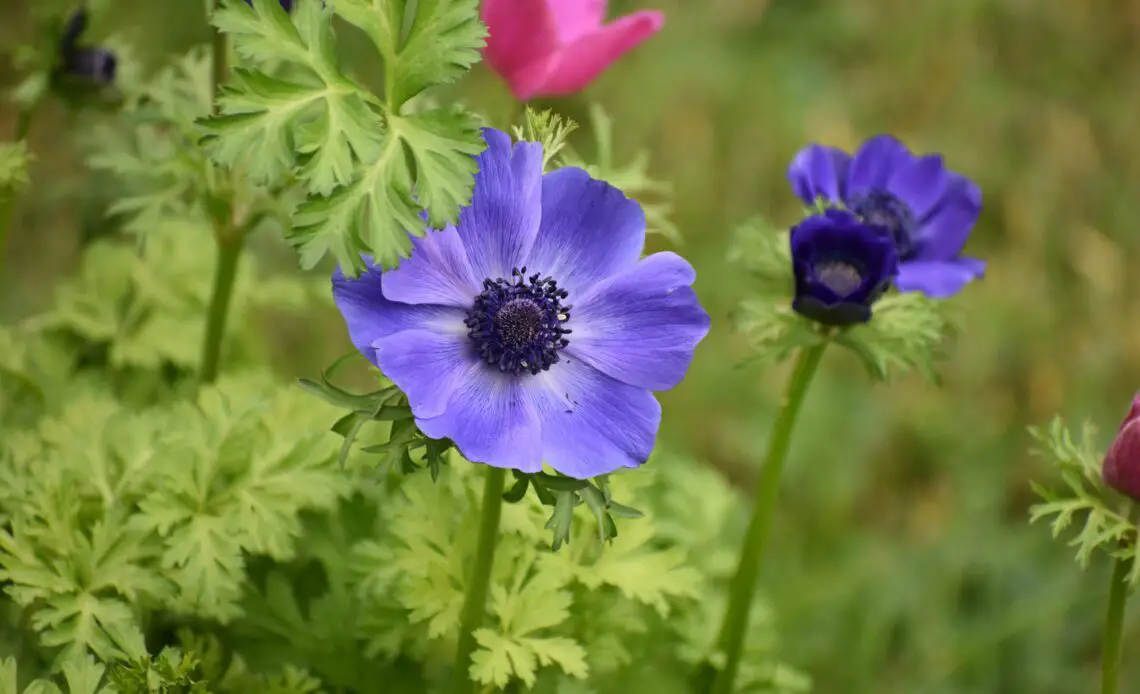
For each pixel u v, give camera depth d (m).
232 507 0.64
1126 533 0.61
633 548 0.65
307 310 0.93
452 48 0.56
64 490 0.63
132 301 0.76
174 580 0.63
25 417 0.71
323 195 0.55
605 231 0.58
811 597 0.89
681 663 0.69
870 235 0.62
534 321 0.57
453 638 0.65
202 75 0.68
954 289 0.66
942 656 0.90
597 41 0.62
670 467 0.74
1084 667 0.92
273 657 0.66
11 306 0.93
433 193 0.56
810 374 0.65
